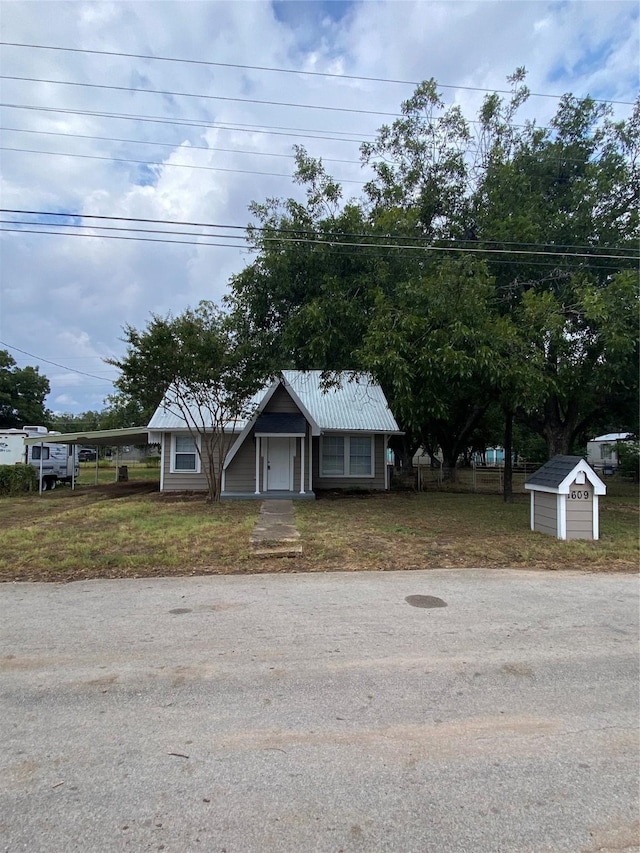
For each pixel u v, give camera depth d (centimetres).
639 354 1152
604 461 3862
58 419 7275
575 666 393
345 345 1248
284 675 373
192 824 226
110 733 298
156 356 1209
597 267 1262
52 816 230
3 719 313
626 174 1324
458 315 979
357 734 298
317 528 948
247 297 1383
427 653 414
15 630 461
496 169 1375
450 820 229
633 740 295
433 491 1988
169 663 393
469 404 1828
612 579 653
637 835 221
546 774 262
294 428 1547
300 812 233
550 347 1146
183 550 763
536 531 972
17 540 832
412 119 1470
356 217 1270
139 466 4609
